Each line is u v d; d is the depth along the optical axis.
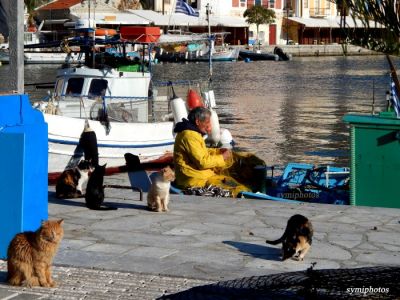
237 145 30.31
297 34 115.19
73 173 13.38
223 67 81.81
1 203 9.00
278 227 11.08
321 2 118.56
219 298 5.00
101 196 12.36
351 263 9.09
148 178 18.27
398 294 4.80
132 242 10.09
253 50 101.50
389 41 5.31
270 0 113.94
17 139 8.91
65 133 19.48
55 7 76.81
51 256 8.01
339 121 37.62
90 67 22.52
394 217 11.81
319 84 59.91
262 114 40.72
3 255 9.05
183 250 9.69
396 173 13.04
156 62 83.12
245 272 8.66
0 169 8.97
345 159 27.02
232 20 107.19
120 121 21.47
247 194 13.88
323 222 11.41
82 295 7.77
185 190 14.08
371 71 75.31
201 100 23.42
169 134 22.00
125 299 7.65
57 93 22.30
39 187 9.23
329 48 110.38
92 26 23.92
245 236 10.50
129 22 79.44
